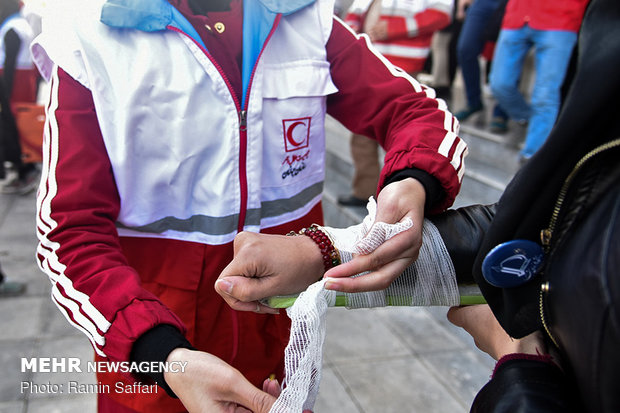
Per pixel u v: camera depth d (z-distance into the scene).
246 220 0.95
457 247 0.73
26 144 3.84
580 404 0.53
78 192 0.78
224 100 0.88
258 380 1.06
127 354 0.71
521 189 0.53
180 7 0.87
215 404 0.67
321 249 0.70
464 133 3.82
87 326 0.74
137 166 0.87
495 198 2.96
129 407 0.98
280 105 0.94
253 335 1.02
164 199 0.91
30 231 3.49
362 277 0.66
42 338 2.40
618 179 0.48
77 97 0.82
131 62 0.83
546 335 0.63
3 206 3.87
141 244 0.94
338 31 1.03
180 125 0.86
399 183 0.76
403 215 0.73
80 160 0.80
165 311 0.74
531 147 2.88
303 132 0.98
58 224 0.76
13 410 1.94
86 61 0.81
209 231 0.93
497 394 0.58
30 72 4.00
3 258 3.11
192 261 0.94
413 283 0.72
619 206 0.46
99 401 1.05
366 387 2.18
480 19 3.59
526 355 0.62
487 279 0.58
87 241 0.77
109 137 0.83
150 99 0.84
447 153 0.81
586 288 0.46
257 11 0.91
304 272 0.69
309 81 0.96
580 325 0.47
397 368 2.31
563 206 0.52
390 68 1.02
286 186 1.00
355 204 3.36
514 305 0.60
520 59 2.97
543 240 0.55
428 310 2.76
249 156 0.92
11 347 2.32
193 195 0.93
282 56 0.95
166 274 0.95
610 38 0.46
